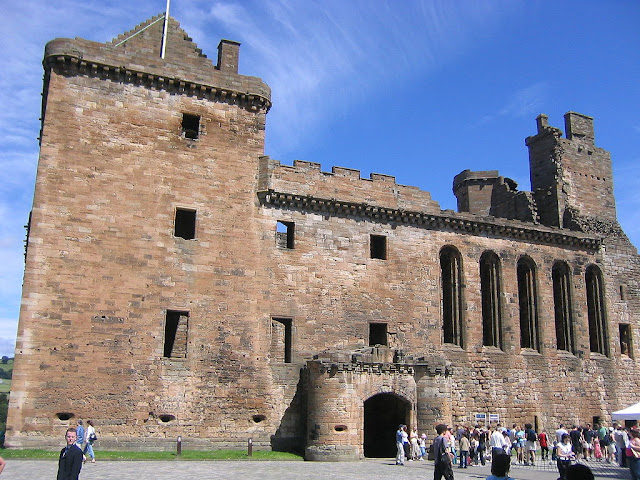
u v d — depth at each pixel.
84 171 37.09
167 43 41.12
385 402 42.44
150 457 32.78
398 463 34.12
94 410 34.31
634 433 20.95
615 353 52.16
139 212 37.88
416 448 37.22
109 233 36.84
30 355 33.53
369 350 38.69
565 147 56.53
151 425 35.47
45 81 39.91
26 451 31.64
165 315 37.16
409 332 44.16
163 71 40.19
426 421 38.50
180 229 44.31
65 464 14.75
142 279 37.03
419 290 45.22
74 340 34.66
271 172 41.97
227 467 29.84
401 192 46.38
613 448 41.22
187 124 42.12
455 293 47.38
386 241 45.03
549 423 47.66
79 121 37.66
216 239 39.59
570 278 52.06
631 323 53.75
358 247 43.91
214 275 38.97
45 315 34.31
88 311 35.31
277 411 38.72
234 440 37.25
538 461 40.81
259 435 37.91
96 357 34.97
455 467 36.00
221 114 41.69
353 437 36.22
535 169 57.94
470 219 48.16
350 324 42.28
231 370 38.09
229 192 40.69
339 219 43.75
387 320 43.59
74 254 35.72
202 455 34.34
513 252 49.91
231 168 41.12
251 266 40.16
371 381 37.66
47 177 36.12
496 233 49.50
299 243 42.00
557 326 52.03
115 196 37.50
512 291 49.09
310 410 36.88
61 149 36.84
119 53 39.19
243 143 41.91
